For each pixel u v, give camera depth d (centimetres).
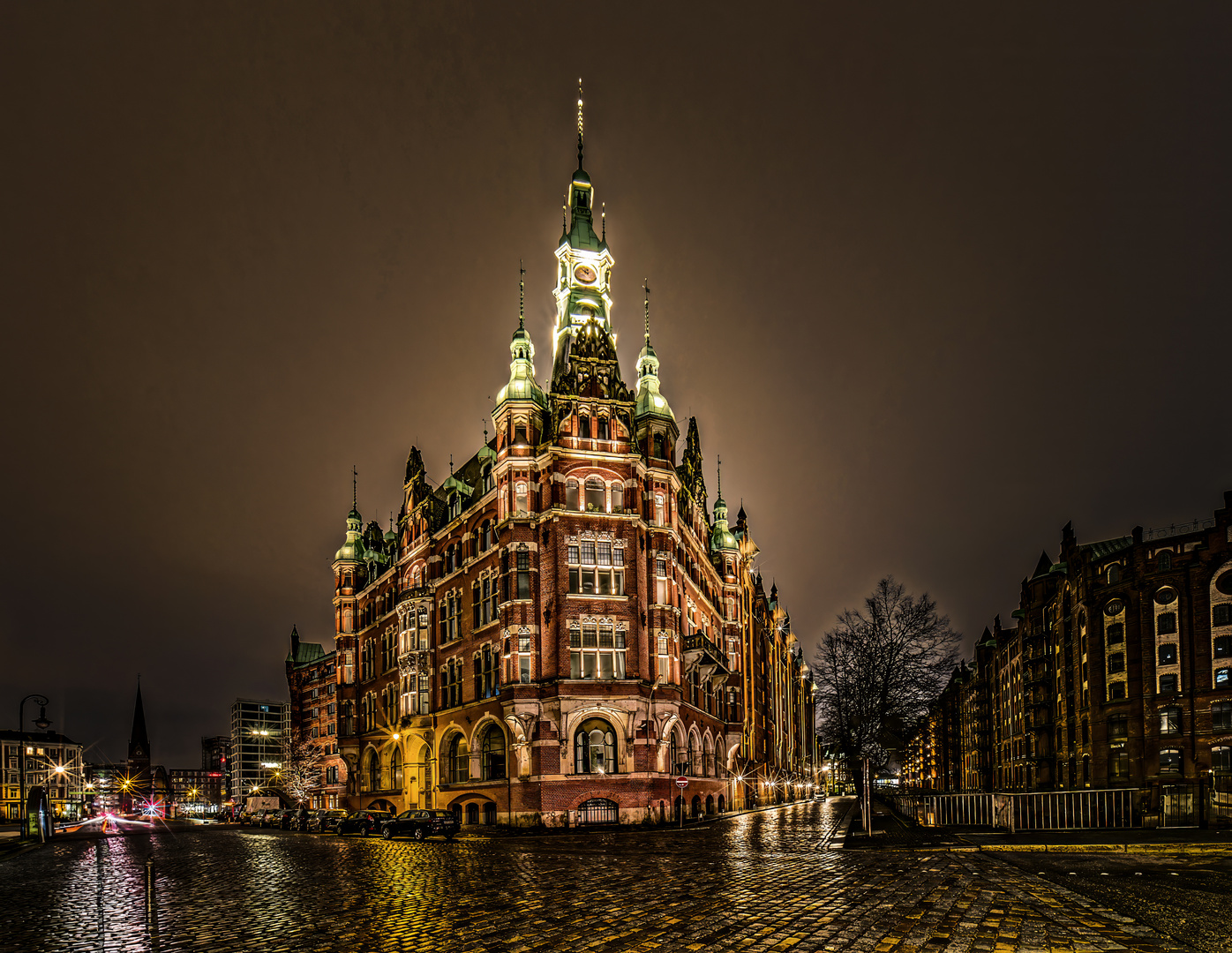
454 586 5966
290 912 1666
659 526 5350
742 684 7762
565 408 5262
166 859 3297
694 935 1269
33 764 16475
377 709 7231
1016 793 3281
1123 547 7612
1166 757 6662
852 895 1628
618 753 4847
